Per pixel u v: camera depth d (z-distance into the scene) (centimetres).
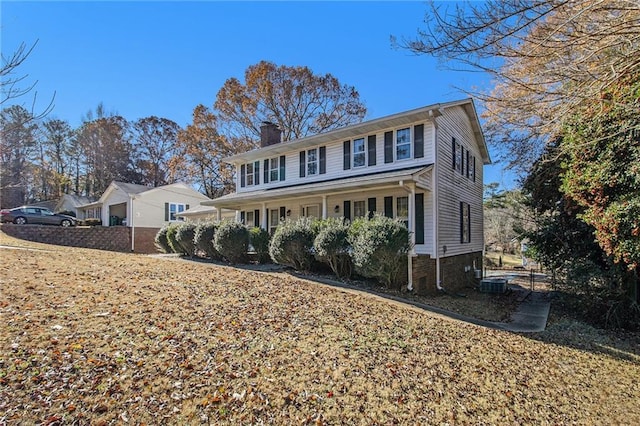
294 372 425
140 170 4088
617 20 474
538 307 1059
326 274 1099
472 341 625
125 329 479
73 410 310
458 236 1372
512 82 637
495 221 3134
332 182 1273
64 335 436
